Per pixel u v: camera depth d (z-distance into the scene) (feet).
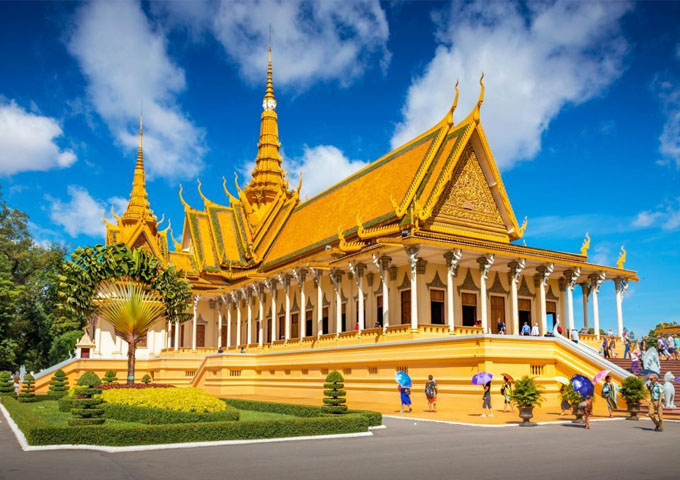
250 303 192.44
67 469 47.03
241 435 63.98
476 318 140.87
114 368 193.16
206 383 166.81
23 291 228.02
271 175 240.73
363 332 130.72
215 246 219.82
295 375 148.56
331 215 179.11
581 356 102.22
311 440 64.49
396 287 139.13
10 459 52.01
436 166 145.38
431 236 124.16
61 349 243.81
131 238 216.54
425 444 60.95
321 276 153.28
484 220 150.51
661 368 113.09
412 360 112.98
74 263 144.46
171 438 60.44
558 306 157.58
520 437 65.72
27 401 130.31
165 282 149.69
